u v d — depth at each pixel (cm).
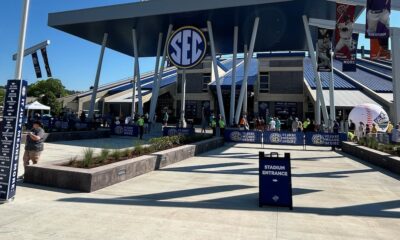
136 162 956
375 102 3634
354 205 683
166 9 2564
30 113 4959
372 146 1541
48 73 2880
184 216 568
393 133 2014
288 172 646
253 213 597
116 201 660
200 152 1620
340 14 1883
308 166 1292
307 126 2688
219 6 2412
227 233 482
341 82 4450
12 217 526
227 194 764
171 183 876
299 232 495
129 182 868
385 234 496
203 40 2623
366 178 1034
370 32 1326
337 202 708
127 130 2567
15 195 665
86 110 5044
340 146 2012
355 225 540
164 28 2975
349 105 3553
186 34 2666
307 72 5144
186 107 4922
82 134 2272
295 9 2412
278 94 4291
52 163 847
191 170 1109
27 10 677
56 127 2789
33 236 446
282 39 3238
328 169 1217
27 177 791
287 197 638
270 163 658
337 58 1906
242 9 2438
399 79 2059
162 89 4844
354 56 2130
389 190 853
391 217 596
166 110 4534
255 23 2595
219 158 1462
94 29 3062
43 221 512
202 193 768
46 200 644
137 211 591
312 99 3769
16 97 631
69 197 677
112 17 2733
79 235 457
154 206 632
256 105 4344
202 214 584
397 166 1109
